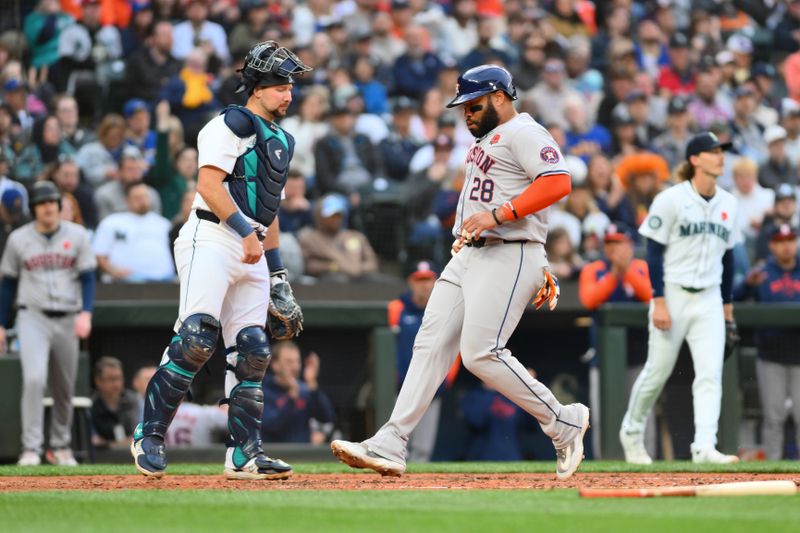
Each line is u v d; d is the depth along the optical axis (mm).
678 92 57719
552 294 19891
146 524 12914
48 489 18766
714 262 28641
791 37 62938
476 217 19203
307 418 37094
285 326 21500
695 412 28781
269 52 20375
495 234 19484
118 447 36125
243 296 20312
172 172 43750
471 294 19609
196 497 16359
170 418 20094
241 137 19828
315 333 37438
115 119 44625
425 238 45781
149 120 46938
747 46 60375
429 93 51938
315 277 43594
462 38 57562
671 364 29031
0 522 13250
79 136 45344
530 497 16250
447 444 46344
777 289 38031
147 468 19859
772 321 37438
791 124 55812
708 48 60562
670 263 28734
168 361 19844
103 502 15508
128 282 40000
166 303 36875
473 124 19797
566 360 48812
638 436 29578
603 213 46719
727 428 36469
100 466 27891
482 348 19578
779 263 38219
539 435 45906
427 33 56844
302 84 50750
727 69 58875
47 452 34812
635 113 53406
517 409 45062
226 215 19406
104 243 40844
